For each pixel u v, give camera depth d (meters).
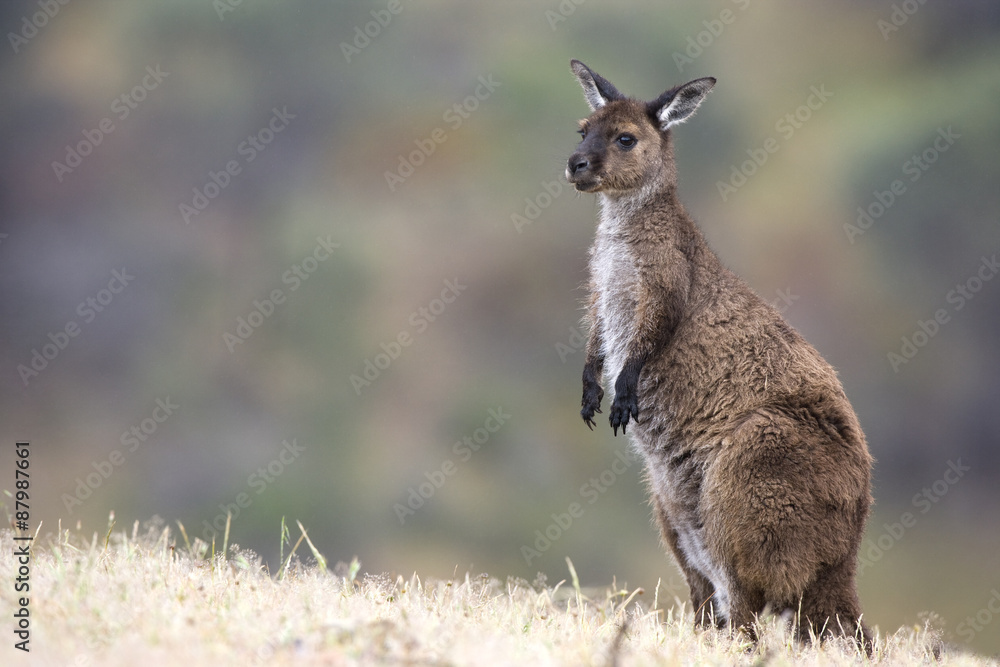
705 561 16.31
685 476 16.67
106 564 13.73
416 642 11.45
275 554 43.69
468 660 11.17
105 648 10.71
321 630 11.52
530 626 13.73
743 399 16.19
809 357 16.38
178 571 14.07
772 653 13.22
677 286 17.19
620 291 17.80
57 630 11.03
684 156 58.44
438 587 16.48
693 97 18.86
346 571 18.02
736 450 15.41
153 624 11.38
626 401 16.69
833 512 15.12
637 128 18.30
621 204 18.30
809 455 15.23
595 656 12.12
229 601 12.84
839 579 15.20
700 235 18.11
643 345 16.91
